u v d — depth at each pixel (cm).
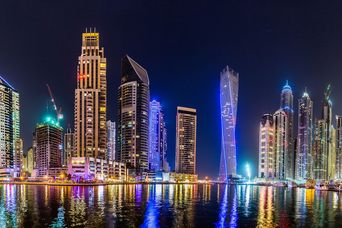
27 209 9381
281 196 16925
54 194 15950
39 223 7062
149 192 18825
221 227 6900
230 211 9481
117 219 7644
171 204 11356
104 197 14000
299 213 9219
